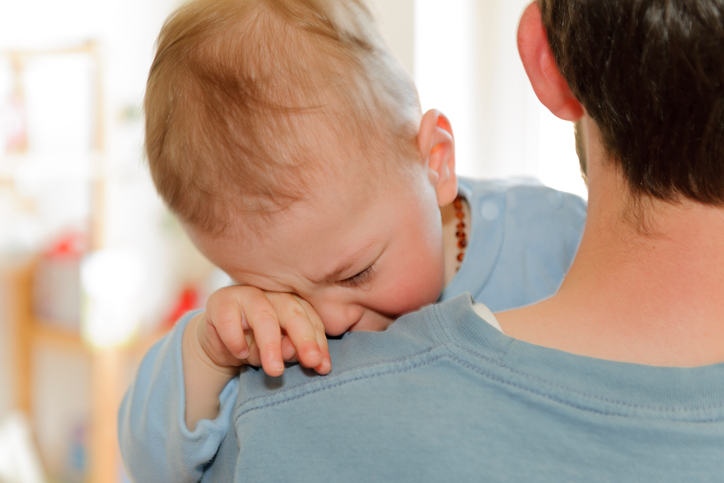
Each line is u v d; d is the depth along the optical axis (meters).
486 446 0.41
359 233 0.65
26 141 2.10
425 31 1.44
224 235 0.65
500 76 1.49
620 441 0.39
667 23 0.40
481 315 0.47
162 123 0.67
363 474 0.42
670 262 0.43
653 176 0.42
